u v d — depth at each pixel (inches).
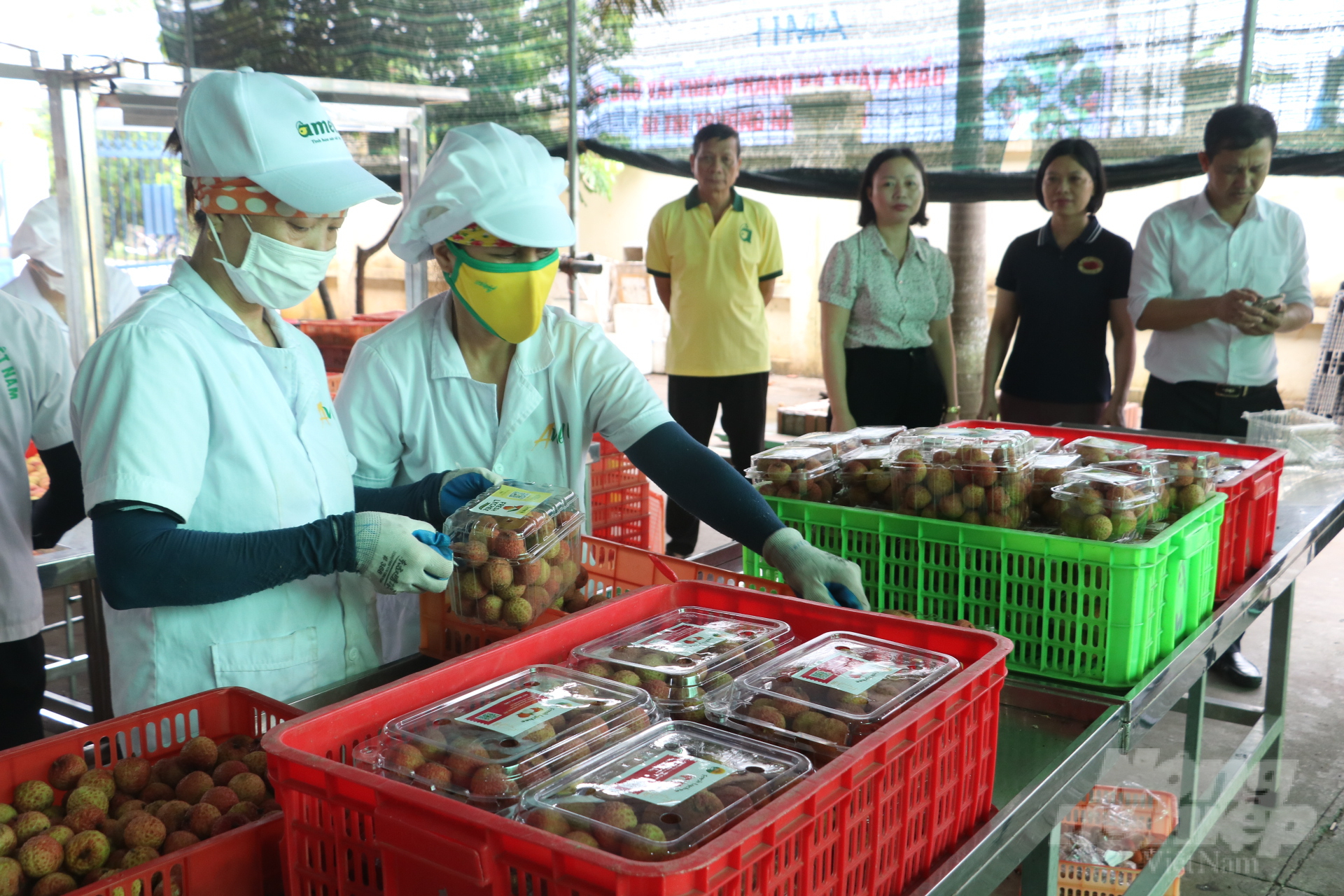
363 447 76.3
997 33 190.9
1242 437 135.7
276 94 55.7
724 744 39.3
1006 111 193.3
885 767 36.7
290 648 62.7
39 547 89.5
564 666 47.8
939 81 197.6
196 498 57.9
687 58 218.1
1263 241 134.2
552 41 222.4
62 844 40.3
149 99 121.5
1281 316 124.9
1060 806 51.4
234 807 43.0
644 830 32.2
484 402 76.2
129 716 47.7
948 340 162.7
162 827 42.1
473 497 66.3
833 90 207.2
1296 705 145.9
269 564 51.3
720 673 47.1
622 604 53.6
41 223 132.8
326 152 57.0
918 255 153.6
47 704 138.8
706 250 179.0
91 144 120.0
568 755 37.9
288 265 57.4
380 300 180.1
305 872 36.8
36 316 84.0
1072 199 144.9
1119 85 182.9
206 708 50.2
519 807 34.8
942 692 40.3
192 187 58.4
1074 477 67.8
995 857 44.6
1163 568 63.9
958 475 68.7
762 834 31.0
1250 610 79.7
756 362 184.5
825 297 154.7
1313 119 169.2
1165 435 111.0
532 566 57.8
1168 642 66.2
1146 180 184.2
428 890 32.4
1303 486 105.6
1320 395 219.9
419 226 68.6
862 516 72.8
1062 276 149.9
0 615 83.5
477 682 45.8
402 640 78.7
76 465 86.6
